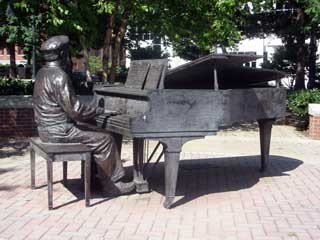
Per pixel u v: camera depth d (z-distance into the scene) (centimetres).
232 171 478
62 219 322
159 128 332
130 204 358
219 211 344
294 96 767
